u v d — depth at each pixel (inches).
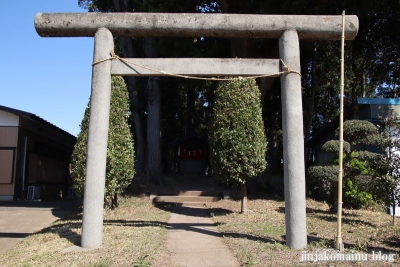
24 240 278.1
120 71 239.9
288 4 381.7
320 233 273.4
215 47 485.7
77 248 225.9
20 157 567.5
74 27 239.3
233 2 467.5
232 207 406.9
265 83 501.4
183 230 291.7
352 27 236.8
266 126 801.6
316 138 580.4
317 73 714.8
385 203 304.8
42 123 570.9
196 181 697.6
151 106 587.8
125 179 354.0
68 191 842.8
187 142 893.2
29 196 573.0
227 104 349.4
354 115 440.8
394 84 722.2
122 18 239.0
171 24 237.1
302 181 226.7
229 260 207.9
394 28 540.1
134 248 222.1
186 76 240.8
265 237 254.2
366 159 325.1
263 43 478.9
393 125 328.8
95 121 233.3
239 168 338.0
